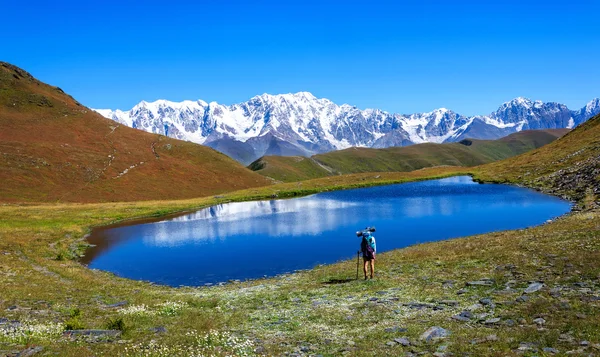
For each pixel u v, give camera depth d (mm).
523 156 144500
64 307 21688
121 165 157500
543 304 15477
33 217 78000
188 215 85750
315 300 22109
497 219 55375
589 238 27297
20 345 14109
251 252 45594
